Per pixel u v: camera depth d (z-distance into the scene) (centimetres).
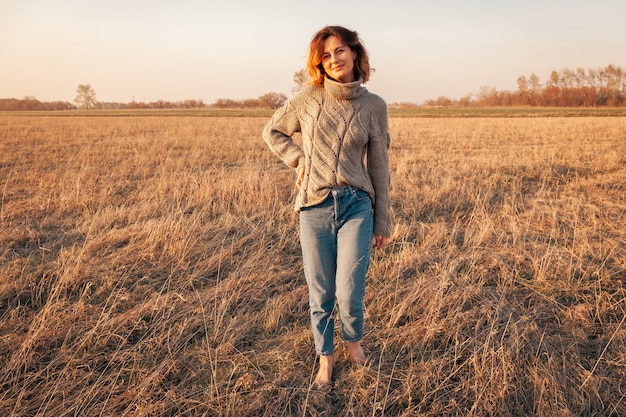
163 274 358
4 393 212
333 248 209
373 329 270
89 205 581
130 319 278
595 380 214
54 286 323
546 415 196
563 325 271
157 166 944
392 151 1205
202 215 516
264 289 326
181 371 234
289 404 207
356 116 199
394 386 220
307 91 208
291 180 763
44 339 255
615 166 872
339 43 194
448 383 219
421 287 314
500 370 219
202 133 1895
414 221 497
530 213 518
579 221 491
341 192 199
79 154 1130
